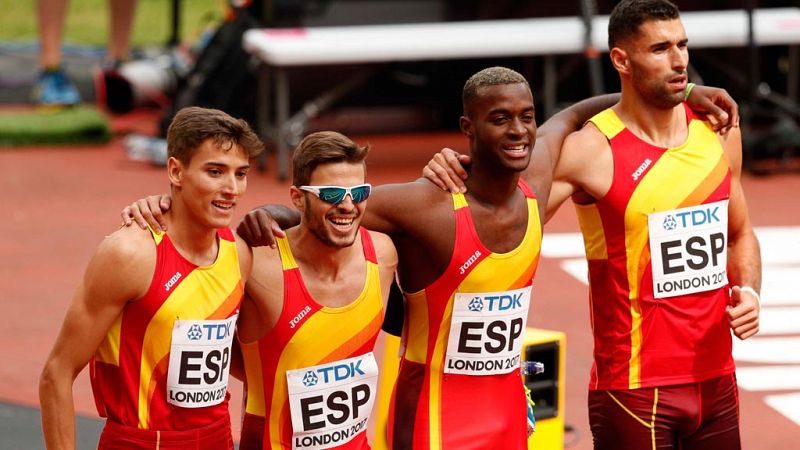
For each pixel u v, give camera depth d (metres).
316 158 12.12
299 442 12.71
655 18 13.99
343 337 12.66
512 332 13.54
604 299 14.64
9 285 28.52
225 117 11.77
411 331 13.69
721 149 14.71
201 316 12.05
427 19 45.66
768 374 22.34
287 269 12.47
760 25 40.25
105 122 48.91
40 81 49.47
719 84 46.97
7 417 20.06
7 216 35.66
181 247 12.04
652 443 14.38
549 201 14.32
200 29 66.00
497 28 40.66
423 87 45.22
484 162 13.04
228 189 11.80
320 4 44.38
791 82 44.09
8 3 76.81
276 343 12.54
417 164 42.78
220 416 12.45
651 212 14.28
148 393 12.08
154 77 51.56
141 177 41.56
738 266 15.19
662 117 14.39
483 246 13.20
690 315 14.38
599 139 14.43
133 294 11.88
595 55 39.25
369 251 12.81
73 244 32.47
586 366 22.77
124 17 52.25
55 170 42.72
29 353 23.64
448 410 13.52
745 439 19.31
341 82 44.06
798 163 42.03
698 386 14.48
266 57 38.38
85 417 19.95
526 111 12.80
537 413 17.56
